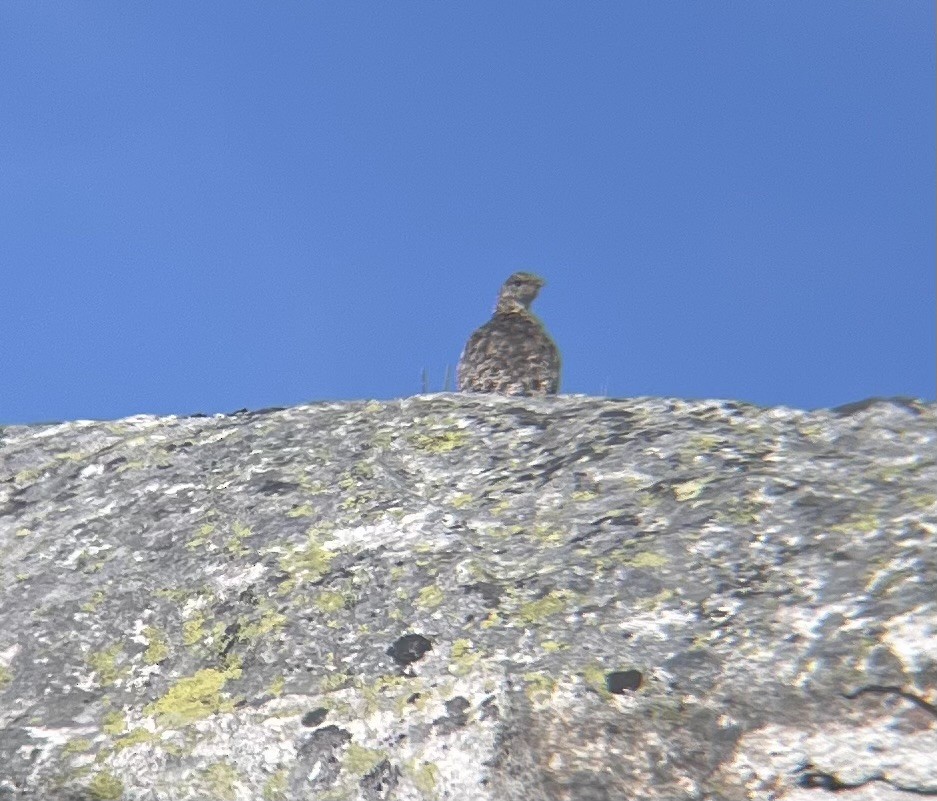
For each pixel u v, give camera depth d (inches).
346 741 338.0
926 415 432.8
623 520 393.7
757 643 341.7
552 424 456.1
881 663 330.6
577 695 336.8
